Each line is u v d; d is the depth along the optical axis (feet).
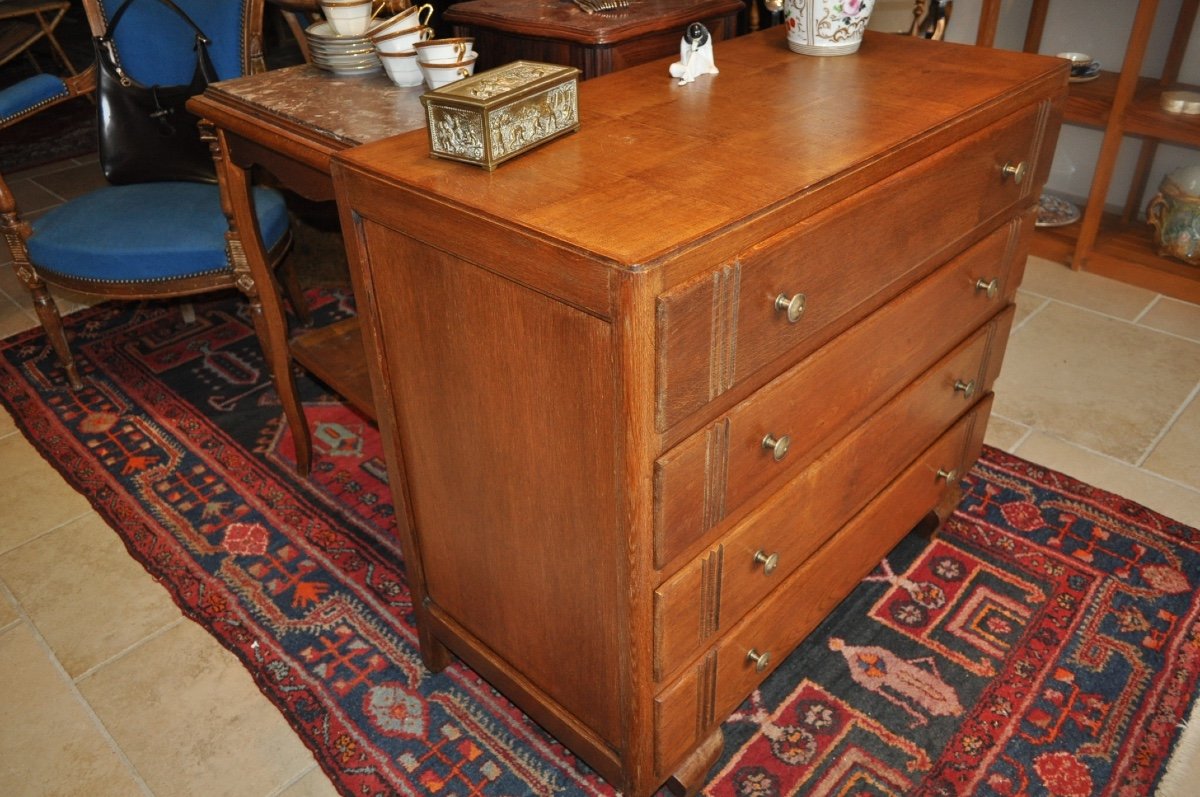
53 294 10.36
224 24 7.45
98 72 7.83
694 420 3.61
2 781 5.16
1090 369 8.54
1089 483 7.20
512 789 5.07
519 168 3.82
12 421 8.33
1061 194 11.36
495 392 3.91
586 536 3.90
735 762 5.17
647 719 4.24
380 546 6.77
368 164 3.88
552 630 4.47
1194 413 7.93
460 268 3.70
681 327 3.25
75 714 5.55
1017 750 5.17
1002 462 7.41
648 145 4.06
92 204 7.91
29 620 6.23
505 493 4.23
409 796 5.02
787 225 3.57
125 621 6.21
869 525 5.45
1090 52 10.48
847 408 4.61
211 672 5.81
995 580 6.34
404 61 5.26
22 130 15.42
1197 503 6.97
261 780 5.15
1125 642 5.83
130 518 7.09
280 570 6.57
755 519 4.29
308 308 9.47
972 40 10.82
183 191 8.05
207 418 8.26
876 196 3.99
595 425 3.53
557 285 3.29
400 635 6.04
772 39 5.88
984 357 5.94
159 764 5.24
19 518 7.14
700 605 4.17
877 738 5.28
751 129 4.23
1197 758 5.09
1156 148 10.32
